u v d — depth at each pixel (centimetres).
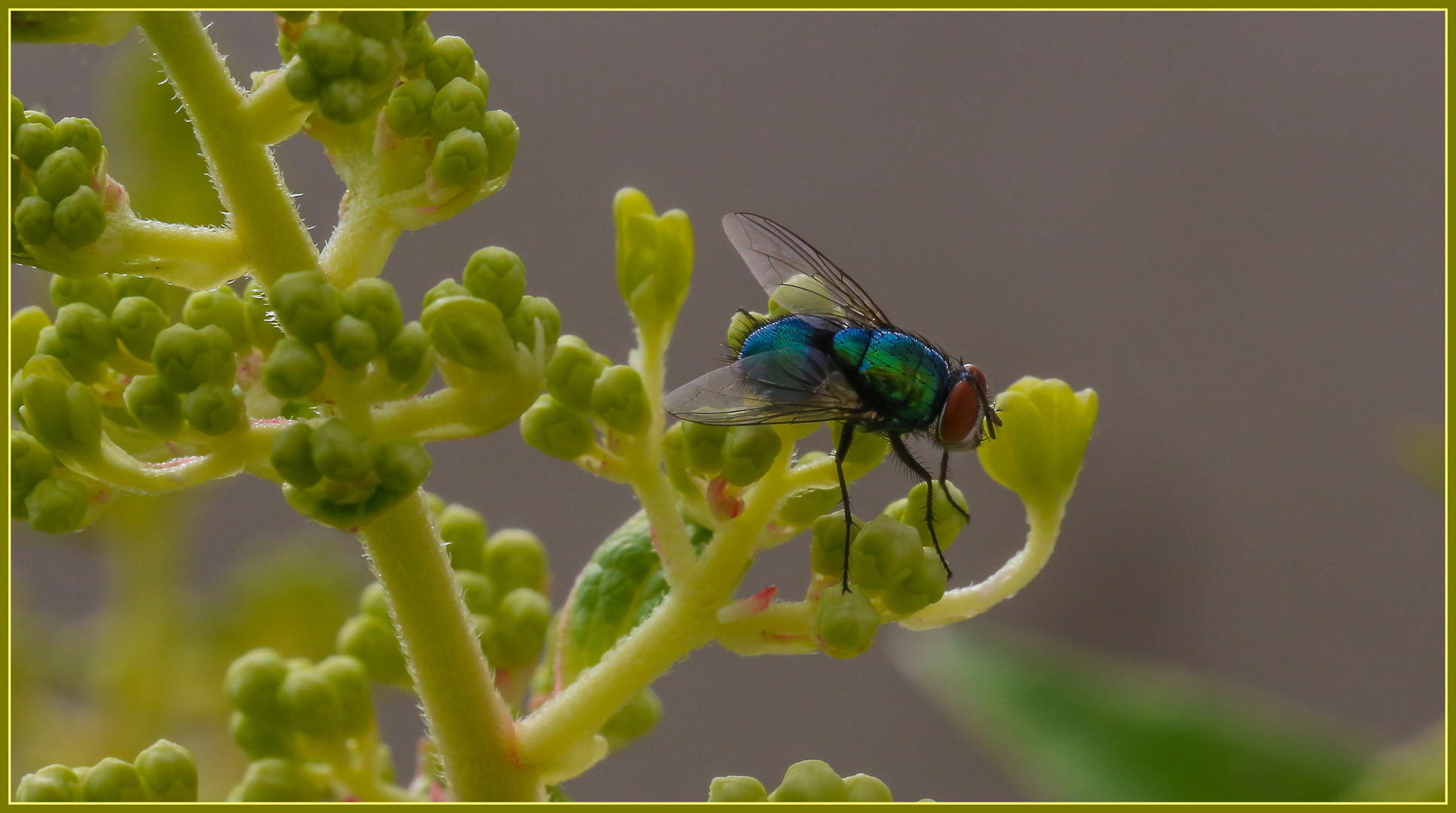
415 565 18
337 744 18
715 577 18
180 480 17
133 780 18
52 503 17
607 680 18
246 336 18
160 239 17
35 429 17
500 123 18
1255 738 18
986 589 18
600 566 18
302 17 17
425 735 18
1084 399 18
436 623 18
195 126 17
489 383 17
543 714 18
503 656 18
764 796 18
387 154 18
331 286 17
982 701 18
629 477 18
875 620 18
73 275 17
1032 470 18
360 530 18
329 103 17
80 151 17
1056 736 18
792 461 18
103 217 17
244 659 18
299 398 17
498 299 18
